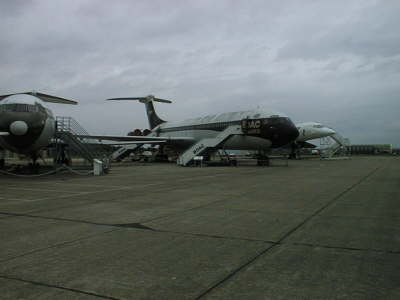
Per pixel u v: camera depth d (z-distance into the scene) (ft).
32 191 46.88
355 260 17.31
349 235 22.25
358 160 179.01
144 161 180.55
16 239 21.65
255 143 109.40
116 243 20.72
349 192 43.75
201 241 21.11
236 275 15.37
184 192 44.98
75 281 14.75
